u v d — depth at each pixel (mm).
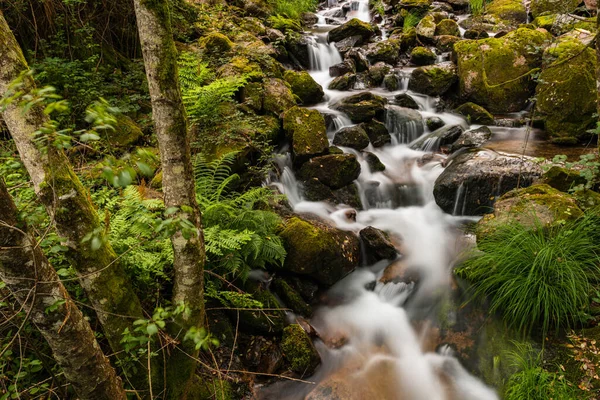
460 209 5754
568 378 3324
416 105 8484
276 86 7184
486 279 4074
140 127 5715
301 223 4691
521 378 3408
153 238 3420
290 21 11578
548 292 3709
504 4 11812
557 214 4328
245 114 6285
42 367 2846
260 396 3625
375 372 3938
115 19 6621
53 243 2793
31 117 1956
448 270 4723
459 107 8320
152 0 2002
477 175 5566
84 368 2199
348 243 5035
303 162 6105
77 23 5980
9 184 3182
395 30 11875
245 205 4668
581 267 3889
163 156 2344
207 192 4535
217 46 8086
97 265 2377
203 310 2818
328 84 9289
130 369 2803
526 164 5625
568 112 6816
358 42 10938
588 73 6797
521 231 4148
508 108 8289
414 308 4488
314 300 4633
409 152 7422
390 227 5758
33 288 1832
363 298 4742
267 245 4160
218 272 4070
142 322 1788
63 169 2119
